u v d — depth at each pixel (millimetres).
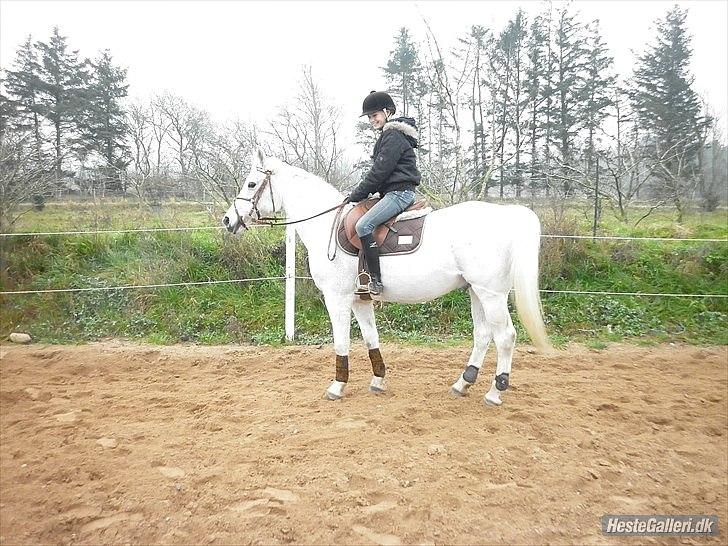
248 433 4219
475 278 4457
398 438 4137
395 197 4555
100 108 22328
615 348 6922
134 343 7152
